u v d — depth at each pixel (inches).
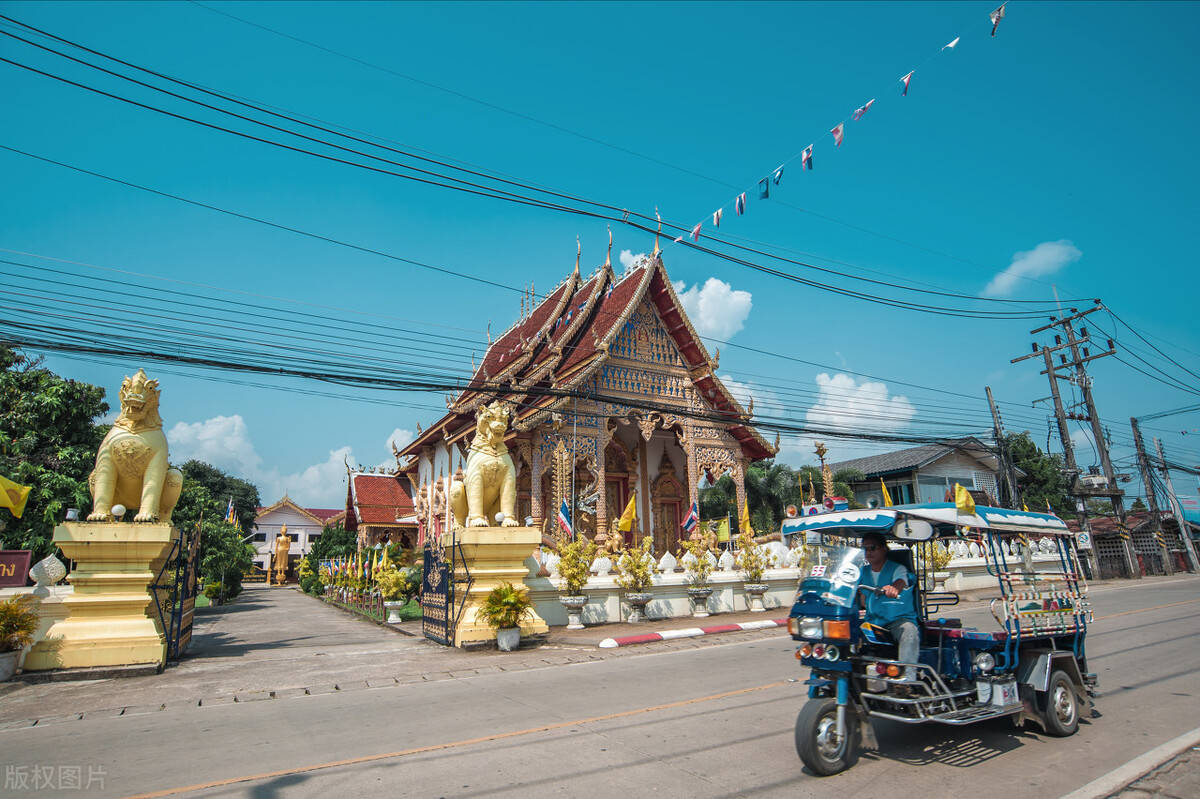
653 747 269.3
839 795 218.8
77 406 860.0
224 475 2770.7
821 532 308.0
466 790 225.0
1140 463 1569.9
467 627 557.6
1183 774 237.3
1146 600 839.7
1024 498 1710.1
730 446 1124.5
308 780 237.0
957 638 280.8
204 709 350.6
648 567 714.2
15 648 429.7
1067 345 1391.5
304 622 887.1
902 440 964.6
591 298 1120.8
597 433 1007.6
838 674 247.4
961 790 223.1
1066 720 283.9
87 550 460.4
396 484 1813.5
